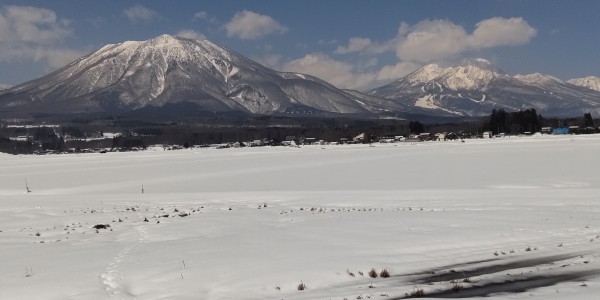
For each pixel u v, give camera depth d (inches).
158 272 681.0
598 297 513.3
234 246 825.5
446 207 1285.7
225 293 593.3
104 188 2583.7
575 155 3166.8
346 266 687.7
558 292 542.6
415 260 722.8
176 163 4133.9
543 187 1795.0
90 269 708.0
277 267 685.3
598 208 1181.1
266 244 833.5
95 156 6127.0
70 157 6063.0
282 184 2306.8
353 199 1563.7
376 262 707.4
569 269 645.3
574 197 1407.5
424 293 565.0
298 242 842.2
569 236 855.7
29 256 811.4
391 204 1409.9
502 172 2378.2
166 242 906.1
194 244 860.0
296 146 7057.1
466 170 2551.7
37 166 4525.1
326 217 1111.0
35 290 617.3
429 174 2444.6
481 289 573.3
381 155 4015.8
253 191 2036.2
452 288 581.9
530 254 738.2
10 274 693.9
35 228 1187.3
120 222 1225.4
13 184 2987.2
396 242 821.2
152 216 1322.6
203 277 652.7
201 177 2861.7
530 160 2950.3
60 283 641.6
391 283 613.0
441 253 761.0
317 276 645.9
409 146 5359.3
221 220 1142.3
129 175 3243.1
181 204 1642.5
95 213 1444.4
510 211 1149.1
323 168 3065.9
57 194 2396.7
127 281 650.2
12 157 6712.6
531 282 594.2
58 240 989.2
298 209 1371.8
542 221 989.2
